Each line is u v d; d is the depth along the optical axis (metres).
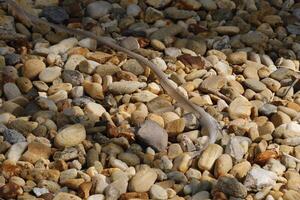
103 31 3.93
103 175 3.02
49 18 3.95
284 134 3.29
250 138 3.28
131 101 3.47
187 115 3.35
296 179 3.04
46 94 3.49
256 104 3.49
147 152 3.17
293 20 4.11
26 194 2.92
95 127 3.27
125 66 3.65
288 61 3.82
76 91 3.48
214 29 3.99
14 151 3.12
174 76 3.62
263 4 4.18
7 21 3.87
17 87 3.50
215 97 3.53
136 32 3.91
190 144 3.21
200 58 3.76
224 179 2.95
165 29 3.92
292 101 3.57
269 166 3.11
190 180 3.04
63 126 3.27
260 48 3.90
